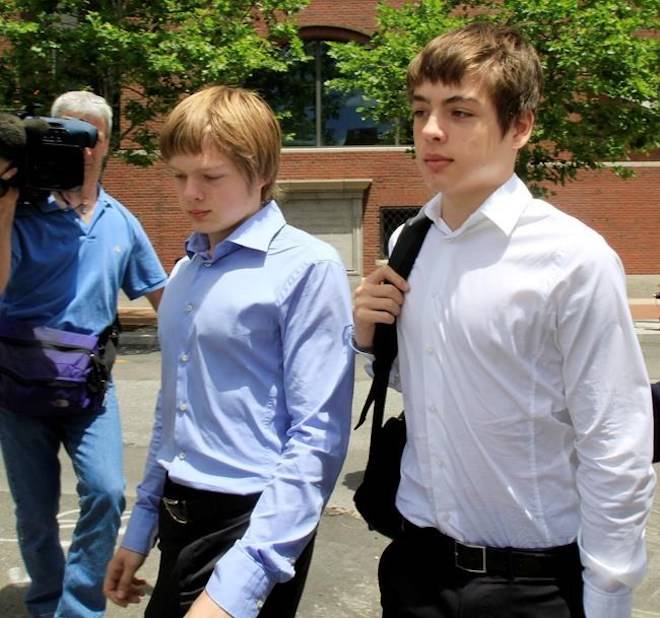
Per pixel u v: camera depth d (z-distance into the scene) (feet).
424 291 6.19
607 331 5.57
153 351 42.01
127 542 7.57
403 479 6.56
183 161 6.72
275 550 6.21
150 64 39.68
